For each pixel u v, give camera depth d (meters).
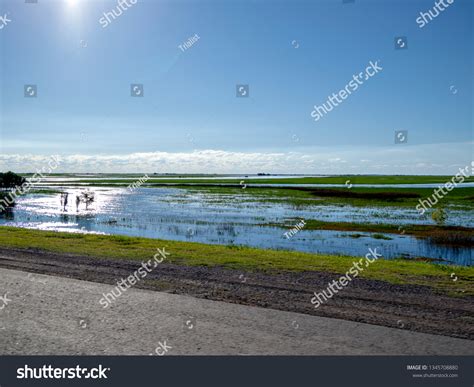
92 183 137.75
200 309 7.48
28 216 41.22
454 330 6.48
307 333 6.35
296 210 46.94
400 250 23.06
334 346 5.91
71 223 35.47
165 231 30.36
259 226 33.16
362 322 6.82
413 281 9.77
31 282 9.44
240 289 8.89
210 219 38.34
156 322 6.83
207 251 14.37
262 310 7.43
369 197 65.94
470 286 9.30
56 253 13.41
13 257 12.62
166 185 121.56
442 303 7.89
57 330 6.52
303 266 11.58
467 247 24.19
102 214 43.22
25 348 5.92
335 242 25.41
